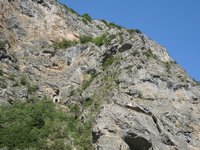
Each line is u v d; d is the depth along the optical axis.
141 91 46.31
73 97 48.19
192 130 46.03
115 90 45.53
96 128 40.00
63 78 51.88
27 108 43.09
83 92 48.06
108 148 38.19
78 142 39.50
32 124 40.53
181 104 48.41
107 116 41.28
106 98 44.91
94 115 42.88
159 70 50.84
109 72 49.59
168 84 49.50
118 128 40.38
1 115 40.69
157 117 44.00
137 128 40.69
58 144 38.34
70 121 42.72
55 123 41.47
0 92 43.56
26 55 51.72
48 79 50.72
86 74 51.72
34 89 47.81
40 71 51.16
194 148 44.03
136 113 42.69
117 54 52.31
